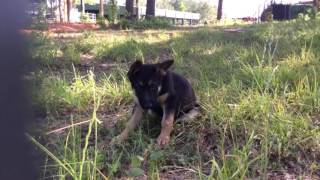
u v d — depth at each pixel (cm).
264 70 181
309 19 623
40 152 97
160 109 142
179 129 142
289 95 160
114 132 145
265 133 112
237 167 101
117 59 292
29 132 75
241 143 127
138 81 137
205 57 272
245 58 246
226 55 276
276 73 186
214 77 201
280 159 119
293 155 120
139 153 125
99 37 433
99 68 266
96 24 771
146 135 139
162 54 313
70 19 1109
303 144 125
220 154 120
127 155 123
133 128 140
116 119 156
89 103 177
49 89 172
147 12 980
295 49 271
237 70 205
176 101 140
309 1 1235
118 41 369
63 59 279
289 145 123
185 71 223
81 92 183
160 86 137
